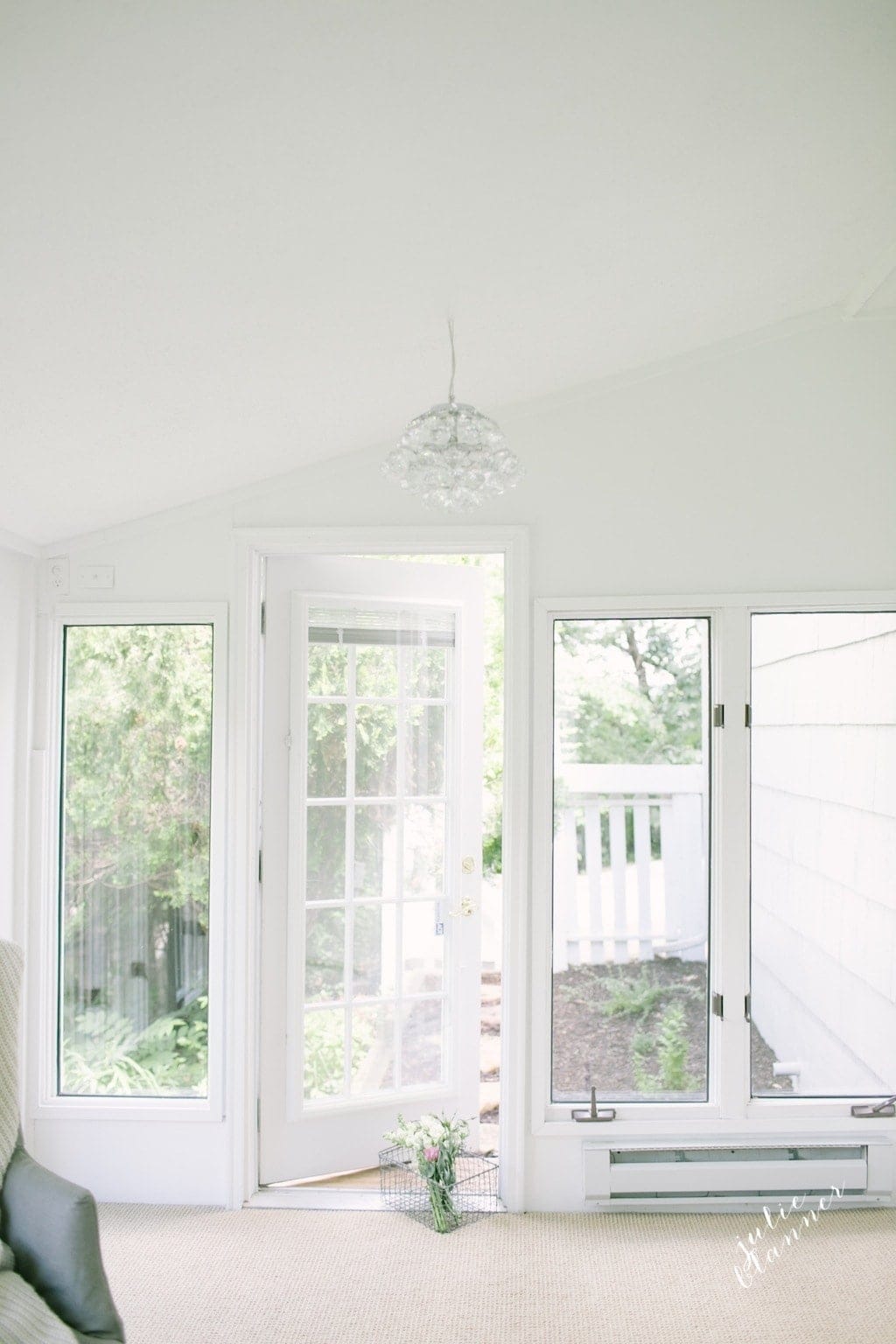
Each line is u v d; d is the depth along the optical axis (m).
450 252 2.21
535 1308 2.79
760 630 3.46
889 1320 2.72
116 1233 3.21
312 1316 2.75
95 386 2.40
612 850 3.49
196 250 1.92
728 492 3.42
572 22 1.57
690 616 3.46
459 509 2.43
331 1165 3.58
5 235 1.73
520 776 3.41
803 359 3.41
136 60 1.41
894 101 2.01
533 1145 3.39
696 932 3.48
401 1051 3.69
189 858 3.53
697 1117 3.40
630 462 3.44
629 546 3.43
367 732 3.69
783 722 3.45
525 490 3.45
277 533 3.47
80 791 3.55
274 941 3.53
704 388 3.43
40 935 3.46
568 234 2.28
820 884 3.45
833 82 1.90
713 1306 2.80
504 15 1.51
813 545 3.39
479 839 3.82
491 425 2.29
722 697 3.41
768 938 3.44
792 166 2.24
